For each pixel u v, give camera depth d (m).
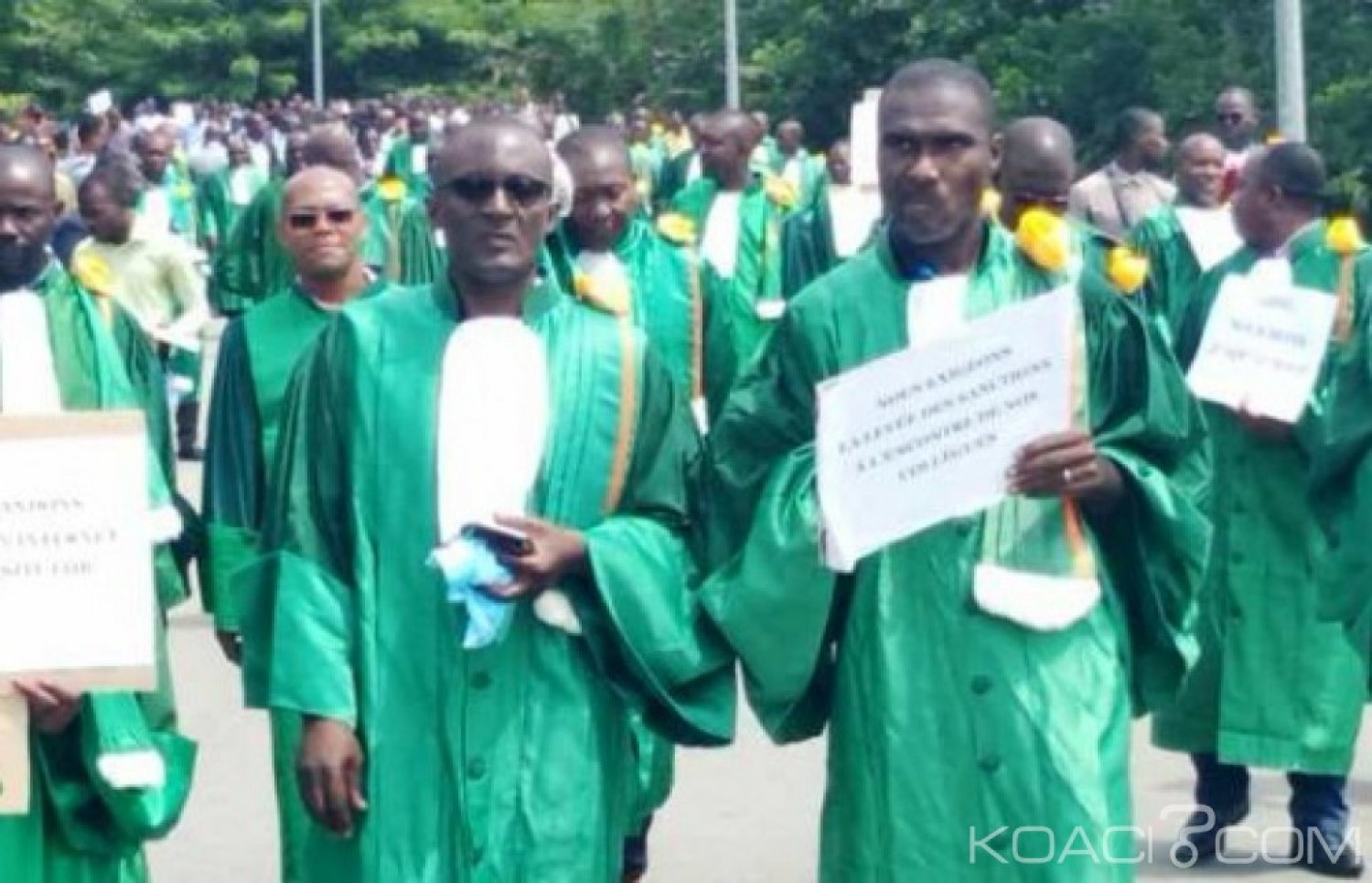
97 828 6.59
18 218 6.59
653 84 54.72
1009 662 6.10
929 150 6.10
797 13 47.62
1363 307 8.62
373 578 6.05
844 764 6.21
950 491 6.03
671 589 6.14
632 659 6.09
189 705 12.39
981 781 6.10
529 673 6.07
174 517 6.91
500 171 6.03
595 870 6.10
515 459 6.06
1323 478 8.01
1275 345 9.23
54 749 6.48
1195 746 9.70
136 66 71.12
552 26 59.53
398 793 6.03
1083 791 6.07
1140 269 6.29
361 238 8.79
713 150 14.98
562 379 6.12
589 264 10.06
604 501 6.14
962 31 42.84
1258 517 9.49
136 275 16.47
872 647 6.14
